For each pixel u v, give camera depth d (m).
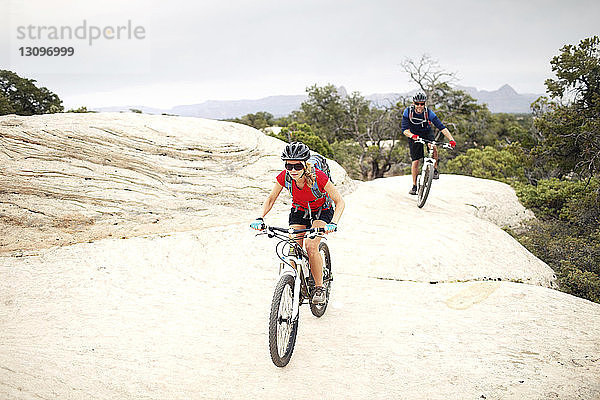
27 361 4.09
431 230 9.13
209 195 9.05
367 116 61.78
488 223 10.53
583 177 19.23
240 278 6.98
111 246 7.33
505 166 28.39
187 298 6.24
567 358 4.55
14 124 9.05
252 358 4.67
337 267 7.47
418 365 4.52
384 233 8.85
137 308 5.83
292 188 4.59
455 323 5.54
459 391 4.01
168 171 9.20
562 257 11.48
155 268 7.04
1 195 7.79
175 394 3.94
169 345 4.88
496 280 7.72
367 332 5.32
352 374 4.38
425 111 9.95
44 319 5.34
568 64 19.98
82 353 4.54
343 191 11.16
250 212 9.05
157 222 8.22
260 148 10.79
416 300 6.35
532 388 3.99
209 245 7.84
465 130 53.25
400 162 52.12
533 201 16.47
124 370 4.27
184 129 10.27
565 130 20.08
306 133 41.09
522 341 4.96
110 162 8.90
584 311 5.82
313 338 5.14
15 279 6.20
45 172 8.30
